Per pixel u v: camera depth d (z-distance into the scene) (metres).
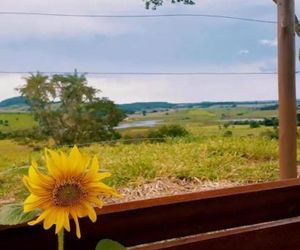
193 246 1.17
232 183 3.50
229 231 1.24
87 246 1.06
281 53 3.33
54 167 0.77
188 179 3.44
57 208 0.77
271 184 1.32
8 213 0.83
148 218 1.13
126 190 3.11
